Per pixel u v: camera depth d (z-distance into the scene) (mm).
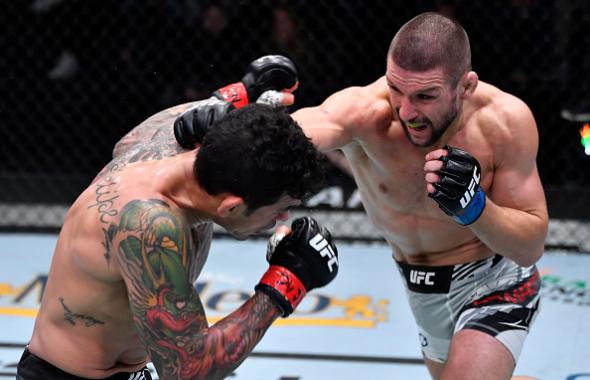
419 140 4352
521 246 4465
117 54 9016
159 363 3736
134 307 3660
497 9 8625
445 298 4996
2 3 9117
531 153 4574
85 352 3953
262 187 3549
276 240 3971
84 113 9227
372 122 4594
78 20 9031
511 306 4770
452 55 4148
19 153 9633
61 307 3914
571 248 8734
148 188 3701
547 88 8766
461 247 4898
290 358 6684
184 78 9008
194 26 8914
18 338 6980
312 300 7695
